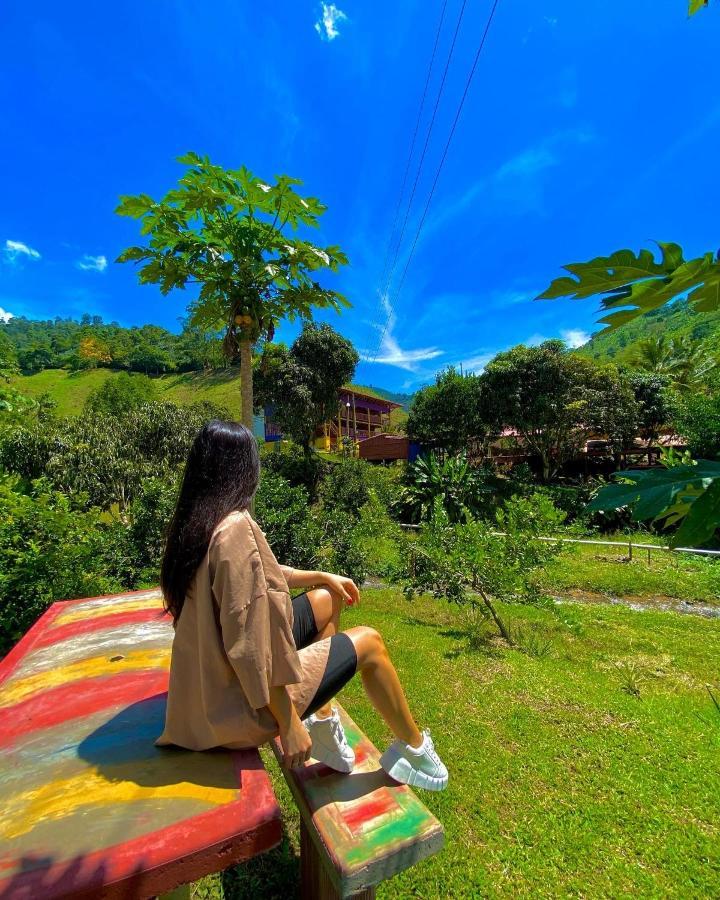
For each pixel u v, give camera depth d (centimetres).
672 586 732
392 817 130
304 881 166
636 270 65
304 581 186
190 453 131
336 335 1777
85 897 89
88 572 400
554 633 527
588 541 927
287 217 354
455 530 530
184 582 123
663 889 194
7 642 327
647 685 392
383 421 3509
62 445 930
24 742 140
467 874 201
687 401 1241
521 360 1620
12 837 101
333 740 146
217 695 121
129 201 333
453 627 541
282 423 1689
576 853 212
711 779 261
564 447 1708
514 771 266
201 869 100
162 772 123
